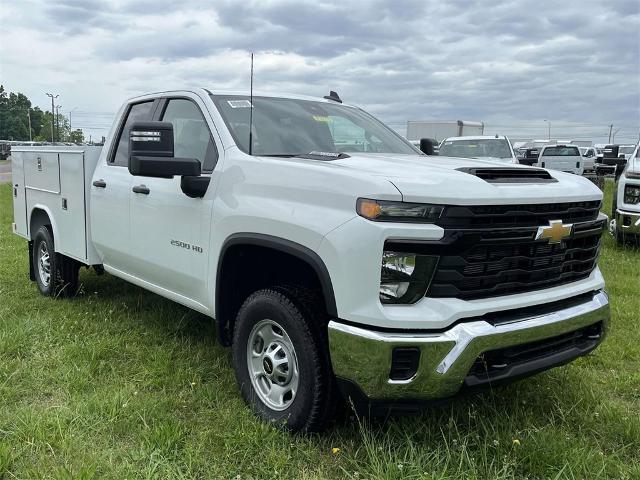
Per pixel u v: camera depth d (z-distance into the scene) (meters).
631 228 8.70
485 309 2.83
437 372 2.71
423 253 2.72
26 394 3.68
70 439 3.08
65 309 5.40
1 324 4.82
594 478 2.84
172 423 3.24
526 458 2.94
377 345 2.69
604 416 3.45
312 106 4.47
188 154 4.08
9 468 2.84
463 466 2.87
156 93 4.62
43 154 5.75
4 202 15.88
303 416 3.09
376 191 2.71
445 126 24.73
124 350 4.40
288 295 3.16
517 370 2.95
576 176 3.61
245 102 4.11
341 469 2.90
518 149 43.34
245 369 3.47
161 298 5.71
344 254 2.76
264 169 3.31
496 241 2.83
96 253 5.15
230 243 3.41
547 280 3.14
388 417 3.17
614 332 5.00
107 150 4.98
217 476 2.86
